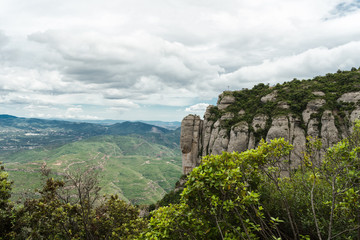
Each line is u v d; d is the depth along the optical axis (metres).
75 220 17.67
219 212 7.01
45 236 16.42
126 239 17.69
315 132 48.19
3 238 14.42
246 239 6.11
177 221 7.63
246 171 8.18
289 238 7.46
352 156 6.06
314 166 7.44
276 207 8.27
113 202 20.84
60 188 16.75
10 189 16.38
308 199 7.91
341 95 50.19
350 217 6.31
